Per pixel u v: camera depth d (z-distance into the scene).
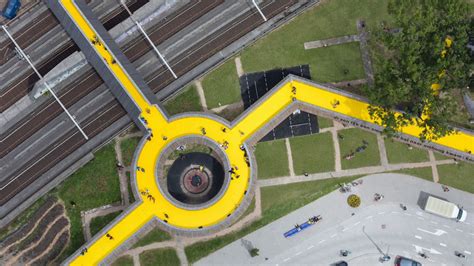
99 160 106.31
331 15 108.19
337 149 105.38
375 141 105.25
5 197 106.00
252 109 102.50
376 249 103.50
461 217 101.81
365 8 107.94
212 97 107.06
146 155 102.62
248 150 102.00
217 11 108.12
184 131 102.62
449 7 90.88
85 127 106.81
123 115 107.06
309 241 103.88
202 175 107.31
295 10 108.31
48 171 106.25
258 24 108.00
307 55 107.44
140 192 101.75
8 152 107.00
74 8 103.00
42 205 106.00
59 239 104.25
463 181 103.94
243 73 107.38
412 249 103.38
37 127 107.25
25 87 108.00
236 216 101.50
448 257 102.81
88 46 102.94
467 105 103.62
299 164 105.25
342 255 103.44
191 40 108.00
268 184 104.81
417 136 102.44
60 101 106.88
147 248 103.75
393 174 104.88
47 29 108.94
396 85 93.00
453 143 102.38
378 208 104.31
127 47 107.75
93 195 105.62
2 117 106.94
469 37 94.56
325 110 103.00
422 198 104.12
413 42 90.12
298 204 104.50
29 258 103.50
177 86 106.94
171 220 101.38
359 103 102.38
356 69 106.81
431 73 91.94
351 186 104.81
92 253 100.62
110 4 109.12
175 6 108.38
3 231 105.69
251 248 103.44
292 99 102.75
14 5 107.06
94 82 107.56
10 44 108.94
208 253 103.56
